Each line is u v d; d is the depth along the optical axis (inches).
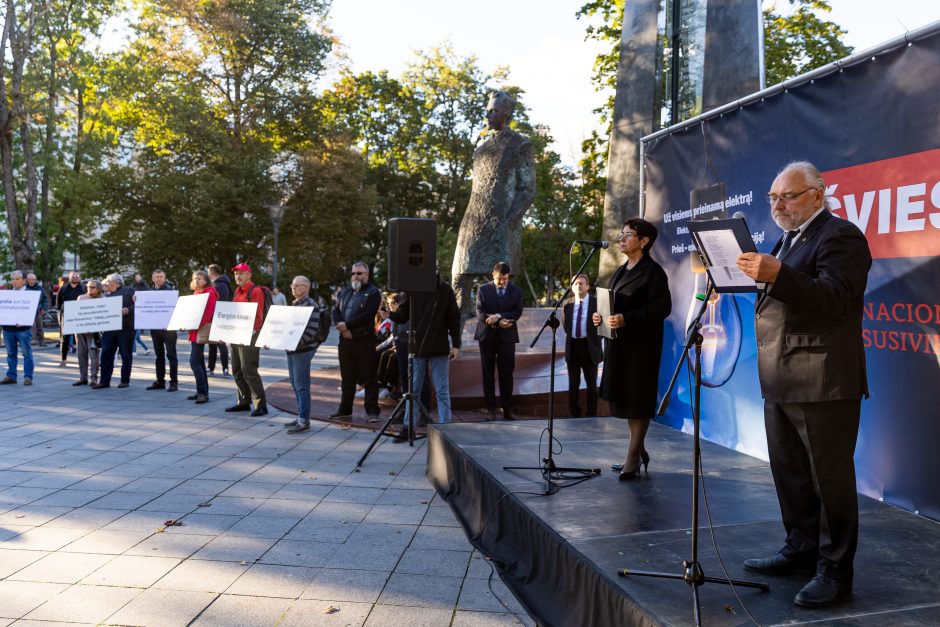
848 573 106.3
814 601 103.1
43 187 1033.5
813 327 108.0
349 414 344.5
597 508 152.6
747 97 210.2
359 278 338.0
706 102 256.8
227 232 1111.6
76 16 967.0
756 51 235.8
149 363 597.3
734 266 104.8
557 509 151.4
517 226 432.5
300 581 150.6
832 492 106.5
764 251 208.4
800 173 112.1
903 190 160.2
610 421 263.6
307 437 302.8
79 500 208.2
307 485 228.1
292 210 1194.6
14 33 735.7
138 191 1135.0
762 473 186.4
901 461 161.0
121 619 131.2
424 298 287.9
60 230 1063.0
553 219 1279.5
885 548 129.5
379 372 390.9
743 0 241.3
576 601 124.3
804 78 187.8
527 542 149.9
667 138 260.5
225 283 434.3
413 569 158.4
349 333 334.3
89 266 1253.1
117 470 243.3
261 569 156.9
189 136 1093.1
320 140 1237.1
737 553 125.8
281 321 311.1
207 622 130.5
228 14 1052.5
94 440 290.2
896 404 162.1
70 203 1095.0
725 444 227.5
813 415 108.0
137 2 1067.9
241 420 339.3
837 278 103.1
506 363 332.2
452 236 1337.4
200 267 1203.9
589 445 219.0
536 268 1358.3
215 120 1115.3
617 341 178.1
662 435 243.8
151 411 359.3
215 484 227.5
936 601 105.3
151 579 150.5
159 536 177.9
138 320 428.1
